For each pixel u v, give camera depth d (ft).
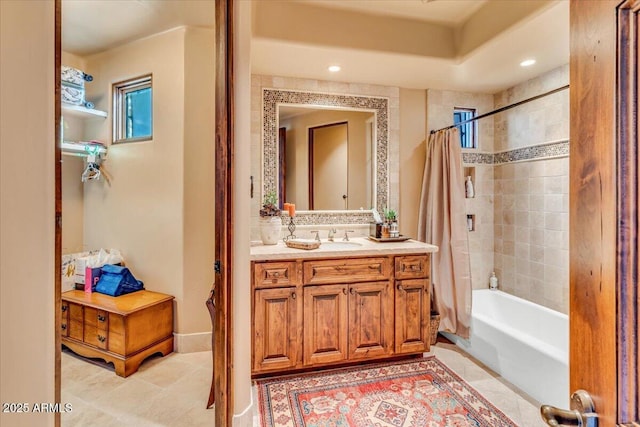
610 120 1.71
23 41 1.89
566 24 6.70
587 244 1.88
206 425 6.11
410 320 8.32
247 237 6.03
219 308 5.44
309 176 9.89
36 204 1.97
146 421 6.20
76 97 9.14
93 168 9.50
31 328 1.95
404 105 10.53
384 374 7.78
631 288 1.60
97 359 8.38
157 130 9.03
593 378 1.83
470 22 8.16
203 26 8.64
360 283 7.98
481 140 11.03
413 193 10.66
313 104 9.83
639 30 1.56
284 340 7.56
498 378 7.63
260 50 7.89
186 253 8.80
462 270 9.20
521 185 10.10
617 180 1.67
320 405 6.62
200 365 8.20
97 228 9.97
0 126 1.78
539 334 9.05
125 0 7.48
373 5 7.72
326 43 7.79
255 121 9.44
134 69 9.32
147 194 9.20
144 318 8.08
